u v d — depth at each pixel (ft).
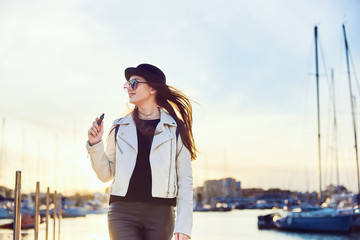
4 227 110.32
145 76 9.22
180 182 9.03
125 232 8.49
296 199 234.99
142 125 8.99
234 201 355.36
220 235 120.88
